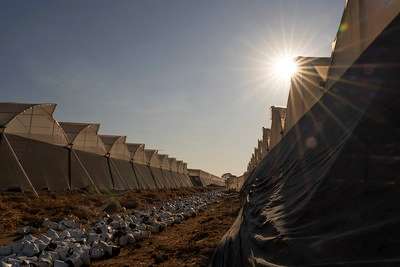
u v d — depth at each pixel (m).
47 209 20.38
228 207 27.41
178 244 12.20
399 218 4.13
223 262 7.95
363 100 8.24
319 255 4.62
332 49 14.62
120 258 10.51
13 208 19.20
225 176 178.00
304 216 6.45
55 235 12.51
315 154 10.07
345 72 11.42
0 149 26.53
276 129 28.58
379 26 10.74
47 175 31.53
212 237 12.81
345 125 8.63
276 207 9.13
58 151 35.09
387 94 6.94
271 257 5.67
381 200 4.74
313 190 7.17
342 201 5.64
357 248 4.21
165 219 17.89
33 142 31.56
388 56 8.19
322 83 15.57
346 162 6.46
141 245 12.34
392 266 3.54
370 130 6.53
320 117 12.31
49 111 32.66
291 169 12.34
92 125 42.41
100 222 16.14
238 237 8.76
